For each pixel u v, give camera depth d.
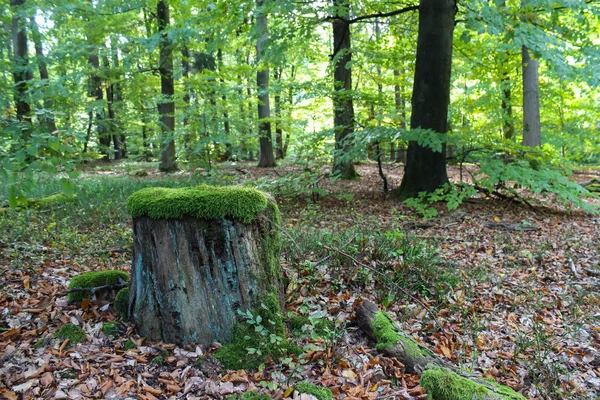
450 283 4.20
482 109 13.67
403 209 8.06
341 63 11.58
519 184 8.63
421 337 3.30
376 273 4.09
